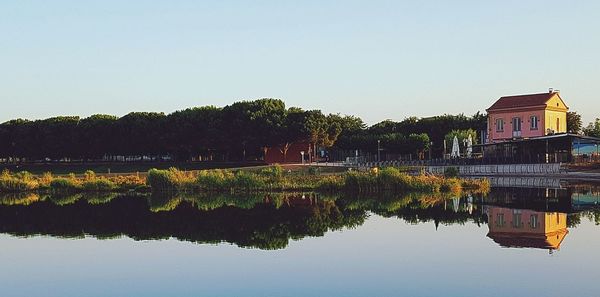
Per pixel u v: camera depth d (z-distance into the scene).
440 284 17.64
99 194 56.12
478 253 22.02
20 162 120.56
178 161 110.94
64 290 18.34
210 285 18.28
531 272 18.83
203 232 28.84
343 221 31.69
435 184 50.16
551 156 73.06
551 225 28.72
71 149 114.69
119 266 21.44
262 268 20.36
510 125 83.56
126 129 112.00
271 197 47.59
